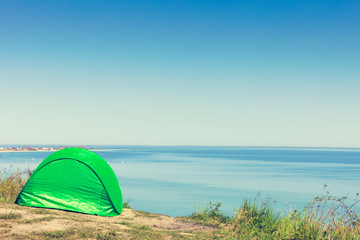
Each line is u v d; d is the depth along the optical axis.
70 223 9.00
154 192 34.72
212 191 36.41
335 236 10.07
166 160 115.56
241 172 65.38
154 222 12.48
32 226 8.20
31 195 11.69
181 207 25.55
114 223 10.37
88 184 12.12
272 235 10.90
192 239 9.46
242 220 12.55
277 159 138.50
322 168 81.94
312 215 11.15
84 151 13.04
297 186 43.06
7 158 95.25
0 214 8.94
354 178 55.22
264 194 34.69
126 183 43.50
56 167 12.06
